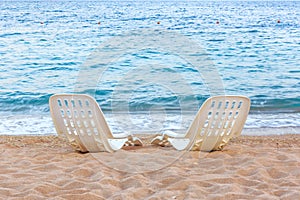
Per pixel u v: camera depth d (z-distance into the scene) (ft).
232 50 61.62
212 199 10.48
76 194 10.77
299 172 12.75
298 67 48.67
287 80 41.39
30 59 53.83
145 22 101.50
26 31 81.92
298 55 57.16
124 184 11.91
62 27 88.84
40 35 76.43
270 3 244.83
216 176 12.44
